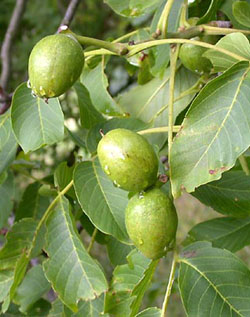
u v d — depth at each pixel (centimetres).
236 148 40
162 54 57
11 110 50
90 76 62
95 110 62
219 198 54
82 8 146
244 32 48
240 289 43
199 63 55
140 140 41
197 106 41
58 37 42
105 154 41
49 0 146
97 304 50
